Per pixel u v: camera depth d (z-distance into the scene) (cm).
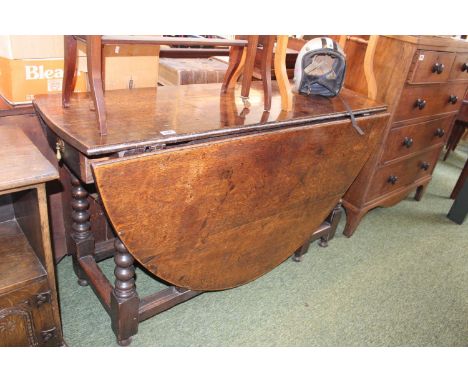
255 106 144
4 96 135
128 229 105
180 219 115
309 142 138
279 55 136
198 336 147
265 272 166
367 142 167
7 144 107
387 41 185
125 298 129
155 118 117
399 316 171
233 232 135
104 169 92
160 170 102
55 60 131
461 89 233
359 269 200
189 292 149
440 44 186
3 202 129
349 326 161
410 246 227
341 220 246
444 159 369
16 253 117
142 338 143
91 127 104
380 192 226
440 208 279
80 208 150
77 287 163
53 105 117
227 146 112
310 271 193
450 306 182
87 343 137
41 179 94
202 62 200
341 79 167
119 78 148
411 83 186
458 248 231
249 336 150
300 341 150
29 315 112
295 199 150
